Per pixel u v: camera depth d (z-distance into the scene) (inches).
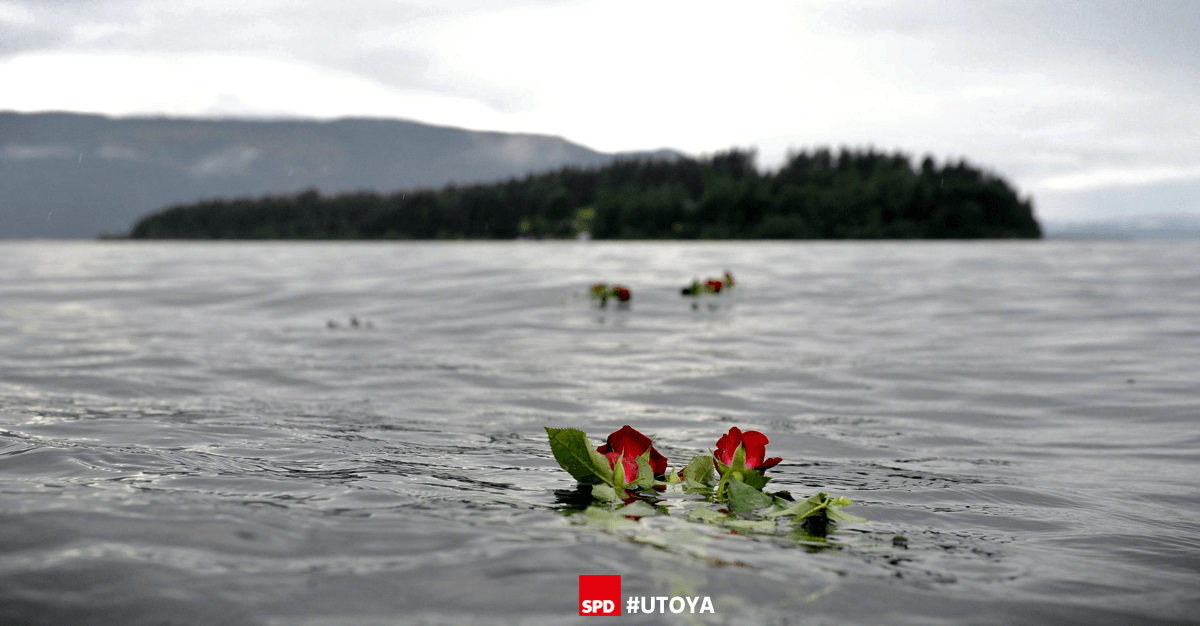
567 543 62.0
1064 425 145.1
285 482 84.1
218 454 102.0
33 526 60.8
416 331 308.3
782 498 84.2
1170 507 89.0
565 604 49.0
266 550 57.9
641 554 60.2
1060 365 219.3
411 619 46.1
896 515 80.8
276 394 169.5
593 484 83.5
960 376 201.3
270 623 44.9
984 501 89.2
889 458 115.4
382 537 62.4
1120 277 603.5
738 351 250.5
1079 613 54.2
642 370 210.1
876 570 60.6
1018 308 390.6
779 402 165.8
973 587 58.4
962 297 456.1
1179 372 207.9
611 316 366.3
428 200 5457.7
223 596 48.3
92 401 154.9
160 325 328.8
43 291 533.3
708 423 141.7
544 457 105.4
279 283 612.1
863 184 4633.4
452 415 146.4
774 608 50.9
